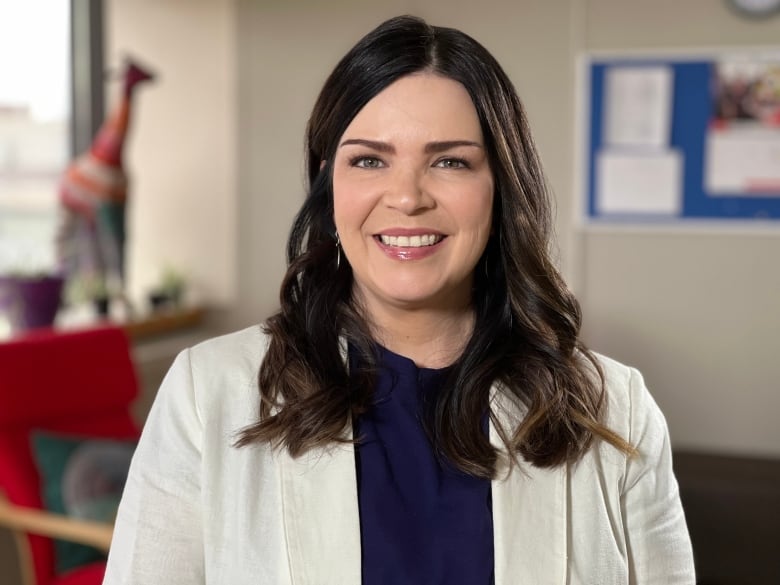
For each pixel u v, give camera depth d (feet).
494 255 3.90
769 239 12.26
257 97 13.47
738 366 12.49
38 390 8.71
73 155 12.85
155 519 3.60
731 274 12.42
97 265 11.75
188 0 13.48
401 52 3.46
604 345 12.85
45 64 12.24
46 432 8.64
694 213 12.46
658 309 12.68
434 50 3.48
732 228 12.35
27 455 8.44
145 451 3.73
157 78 11.76
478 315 3.90
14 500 8.29
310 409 3.60
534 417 3.66
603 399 3.85
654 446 3.88
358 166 3.56
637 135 12.50
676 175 12.46
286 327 3.85
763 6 11.94
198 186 13.73
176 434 3.69
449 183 3.49
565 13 12.52
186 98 13.66
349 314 3.85
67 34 12.62
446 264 3.55
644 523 3.83
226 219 13.69
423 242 3.51
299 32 13.29
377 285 3.58
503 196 3.69
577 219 12.78
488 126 3.53
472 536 3.58
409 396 3.77
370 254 3.58
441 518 3.60
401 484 3.66
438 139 3.43
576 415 3.72
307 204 3.91
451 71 3.47
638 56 12.39
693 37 12.23
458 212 3.49
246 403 3.74
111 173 11.49
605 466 3.78
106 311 11.79
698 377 12.63
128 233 12.26
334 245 3.92
